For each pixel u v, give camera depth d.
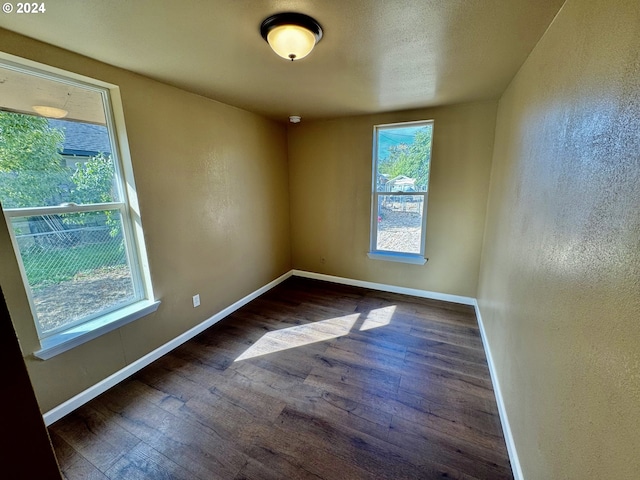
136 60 1.81
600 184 0.83
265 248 3.71
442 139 3.09
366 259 3.82
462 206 3.14
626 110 0.72
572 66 1.09
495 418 1.75
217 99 2.71
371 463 1.47
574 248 0.97
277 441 1.61
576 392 0.89
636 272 0.63
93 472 1.44
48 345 1.69
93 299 2.00
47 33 1.47
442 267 3.38
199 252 2.72
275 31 1.38
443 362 2.29
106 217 2.04
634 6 0.70
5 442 0.47
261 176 3.51
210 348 2.51
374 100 2.76
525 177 1.64
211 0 1.21
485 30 1.45
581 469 0.84
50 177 1.74
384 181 3.55
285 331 2.79
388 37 1.53
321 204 3.95
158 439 1.62
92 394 1.92
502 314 1.97
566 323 0.99
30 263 1.67
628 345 0.65
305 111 3.20
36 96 1.65
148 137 2.17
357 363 2.29
